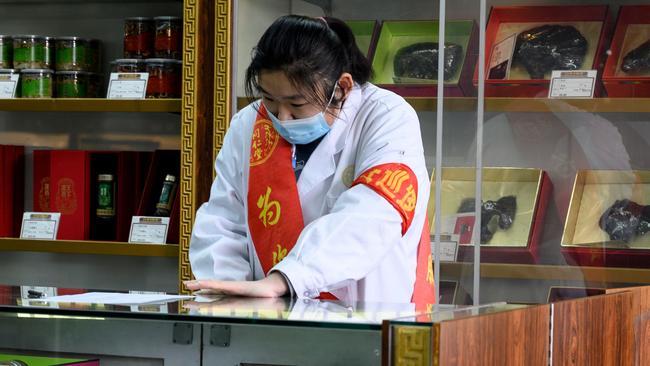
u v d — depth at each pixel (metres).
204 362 1.30
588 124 3.01
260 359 1.25
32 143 3.84
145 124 3.73
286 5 3.23
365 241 1.75
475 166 3.02
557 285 2.99
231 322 1.28
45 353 1.37
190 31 3.23
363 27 3.20
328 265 1.71
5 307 1.39
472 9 3.03
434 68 3.07
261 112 2.07
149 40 3.51
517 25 3.10
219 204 2.12
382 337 1.15
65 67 3.55
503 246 3.01
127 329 1.33
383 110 1.94
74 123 3.80
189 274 3.23
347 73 1.87
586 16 3.06
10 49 3.66
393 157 1.86
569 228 3.00
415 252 1.99
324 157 1.96
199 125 3.27
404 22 3.16
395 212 1.80
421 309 1.37
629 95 2.98
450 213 3.01
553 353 1.50
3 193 3.69
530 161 3.04
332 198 1.95
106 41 3.76
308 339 1.23
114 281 3.75
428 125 3.05
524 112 3.04
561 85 3.03
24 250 3.48
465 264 3.01
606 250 2.96
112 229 3.54
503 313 1.30
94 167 3.58
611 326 1.82
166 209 3.40
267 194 2.00
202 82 3.28
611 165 2.98
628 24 3.03
